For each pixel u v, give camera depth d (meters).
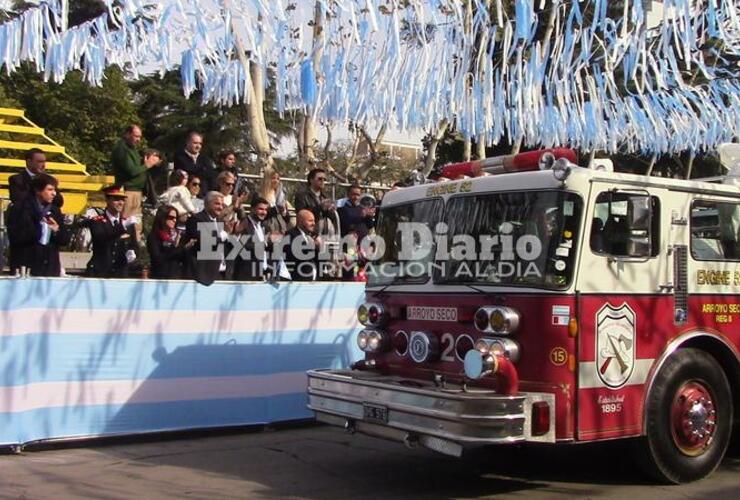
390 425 5.87
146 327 7.61
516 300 5.79
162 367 7.70
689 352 6.40
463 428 5.34
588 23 7.61
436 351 6.26
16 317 6.93
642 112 9.28
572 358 5.66
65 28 4.99
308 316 8.58
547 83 7.61
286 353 8.43
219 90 5.57
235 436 8.03
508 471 6.83
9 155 13.38
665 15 6.73
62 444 7.27
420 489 6.21
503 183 6.14
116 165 9.59
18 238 7.57
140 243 9.52
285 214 10.02
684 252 6.41
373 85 6.18
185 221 8.80
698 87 9.51
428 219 6.62
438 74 6.62
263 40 5.53
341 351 8.81
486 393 5.47
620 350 5.93
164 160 11.80
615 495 6.04
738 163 7.93
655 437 6.12
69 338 7.21
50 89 22.77
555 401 5.59
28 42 4.92
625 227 6.04
